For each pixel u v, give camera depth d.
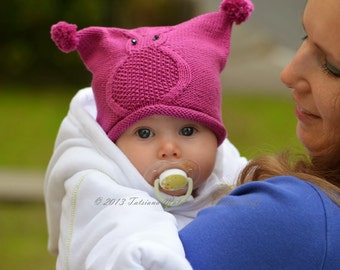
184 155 4.42
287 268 3.25
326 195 3.42
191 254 3.33
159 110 4.30
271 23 25.34
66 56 25.05
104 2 24.50
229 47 4.75
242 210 3.36
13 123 20.08
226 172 4.82
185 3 24.92
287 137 17.78
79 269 3.93
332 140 3.57
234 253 3.28
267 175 3.82
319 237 3.28
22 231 12.84
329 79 3.51
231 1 4.71
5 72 25.52
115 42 4.57
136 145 4.41
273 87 23.89
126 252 3.28
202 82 4.44
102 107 4.55
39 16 24.56
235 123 19.02
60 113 21.41
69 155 4.41
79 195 4.09
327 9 3.44
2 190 14.17
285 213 3.32
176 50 4.45
